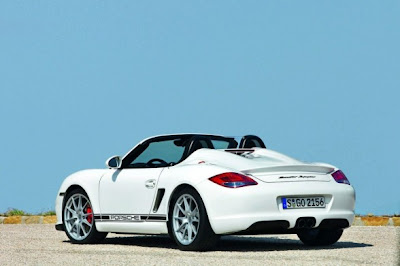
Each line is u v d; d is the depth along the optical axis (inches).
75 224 467.5
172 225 407.2
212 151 414.9
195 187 392.2
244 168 393.1
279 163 407.2
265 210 382.3
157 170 425.7
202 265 331.6
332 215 399.9
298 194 390.3
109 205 447.8
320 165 411.8
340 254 378.9
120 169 451.5
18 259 363.9
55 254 386.9
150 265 333.4
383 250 402.9
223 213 382.3
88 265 336.5
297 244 452.8
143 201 426.6
